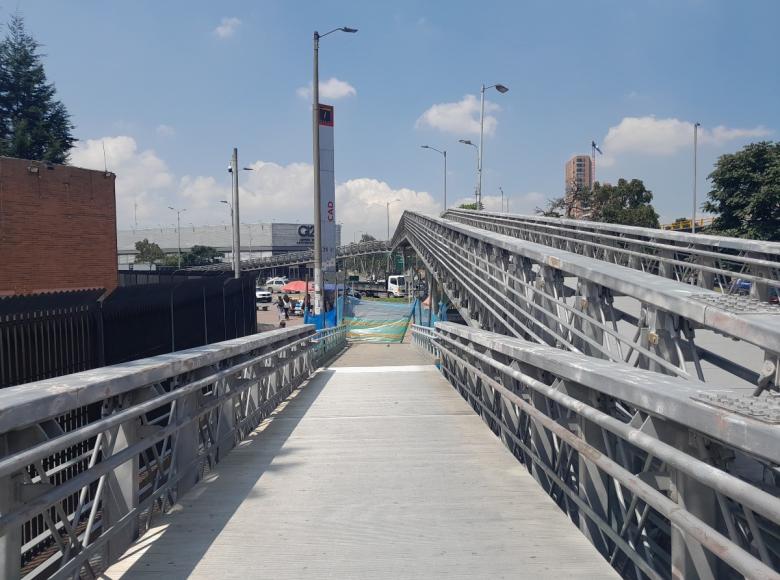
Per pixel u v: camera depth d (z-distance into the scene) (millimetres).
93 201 17609
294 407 10281
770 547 3123
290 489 5656
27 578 3764
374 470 6270
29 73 47594
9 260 15656
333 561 4070
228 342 7559
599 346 6406
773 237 24891
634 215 42219
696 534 2504
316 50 24328
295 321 44250
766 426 2287
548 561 4027
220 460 6746
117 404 4441
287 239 132250
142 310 10234
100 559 4121
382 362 21328
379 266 117250
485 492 5496
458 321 35312
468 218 32469
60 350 7660
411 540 4410
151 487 4922
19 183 15875
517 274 10500
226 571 3922
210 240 133375
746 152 26141
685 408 2785
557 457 5164
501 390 6660
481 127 41438
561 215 45656
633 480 3195
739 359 8117
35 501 2973
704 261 10273
